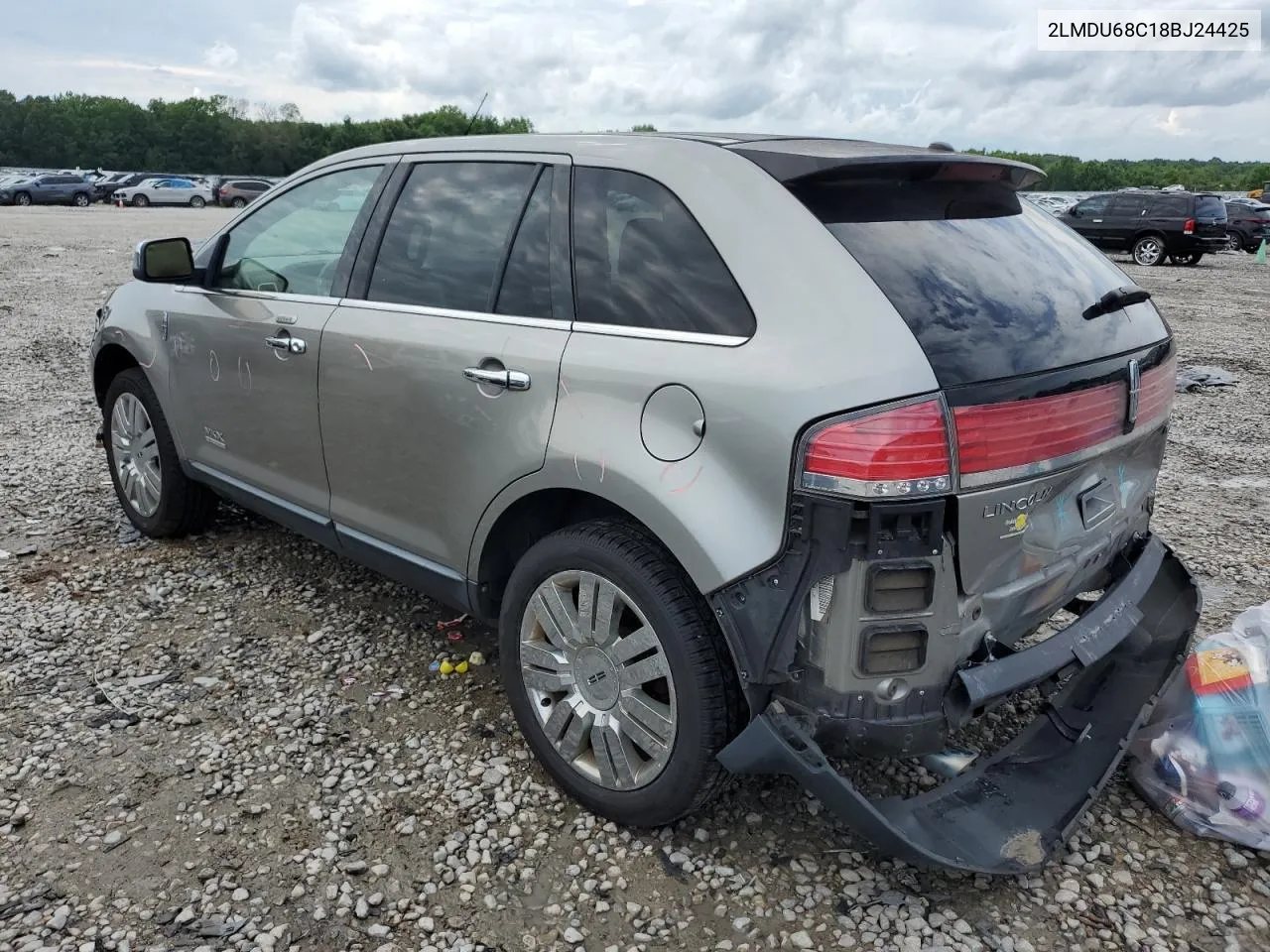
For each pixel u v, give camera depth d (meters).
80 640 3.78
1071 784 2.66
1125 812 2.89
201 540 4.78
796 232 2.41
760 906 2.50
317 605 4.12
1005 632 2.50
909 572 2.20
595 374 2.62
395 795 2.90
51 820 2.76
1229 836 2.74
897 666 2.25
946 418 2.15
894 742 2.29
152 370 4.37
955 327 2.28
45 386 8.22
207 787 2.91
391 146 3.57
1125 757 3.07
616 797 2.72
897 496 2.14
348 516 3.53
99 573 4.38
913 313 2.26
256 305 3.80
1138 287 3.06
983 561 2.29
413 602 4.16
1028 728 2.84
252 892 2.51
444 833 2.75
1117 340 2.65
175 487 4.51
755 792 2.96
